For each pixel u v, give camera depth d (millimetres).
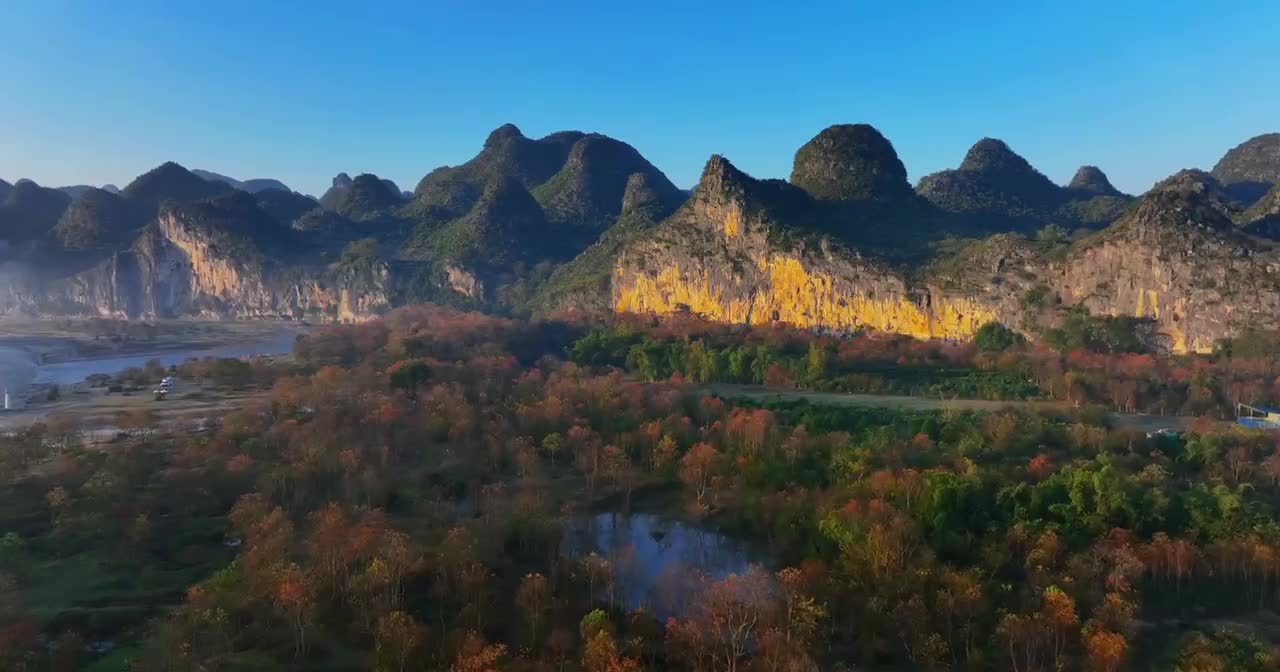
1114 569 95938
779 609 86938
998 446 139500
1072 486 113562
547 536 109625
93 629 87625
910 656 84688
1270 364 177750
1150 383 177375
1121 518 108500
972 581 91438
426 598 94000
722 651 80875
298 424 156125
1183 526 107250
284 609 84875
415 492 130375
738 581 91375
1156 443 141375
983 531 107875
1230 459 130125
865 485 116688
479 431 160375
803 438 145875
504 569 102562
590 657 76188
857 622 89812
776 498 122188
